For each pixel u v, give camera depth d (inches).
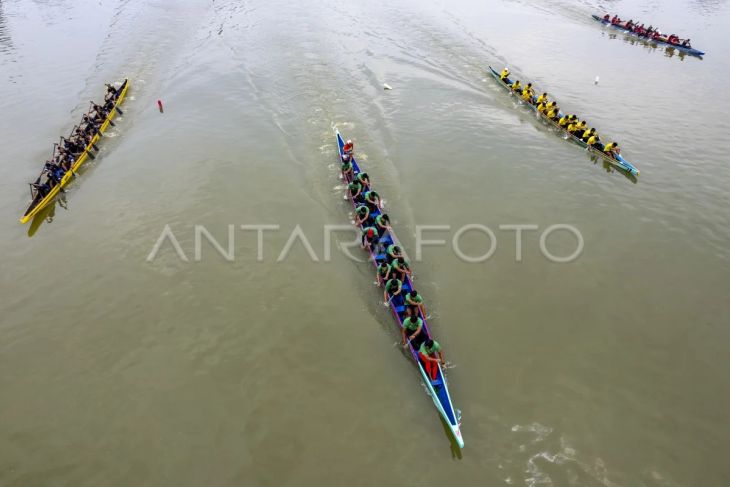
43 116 1195.9
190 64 1451.8
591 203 872.3
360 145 1031.0
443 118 1154.0
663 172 962.1
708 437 508.4
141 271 730.8
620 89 1314.0
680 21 1904.5
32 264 757.9
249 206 856.3
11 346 629.0
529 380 565.9
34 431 535.5
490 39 1635.1
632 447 498.3
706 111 1186.6
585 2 2110.0
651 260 744.3
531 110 1221.1
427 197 880.3
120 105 1256.8
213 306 671.8
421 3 1966.0
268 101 1211.2
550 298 676.1
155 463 500.7
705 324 637.3
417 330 580.1
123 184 929.5
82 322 657.6
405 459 492.7
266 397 558.3
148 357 608.4
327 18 1776.6
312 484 476.1
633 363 586.2
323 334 628.7
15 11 2063.2
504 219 828.0
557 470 477.7
